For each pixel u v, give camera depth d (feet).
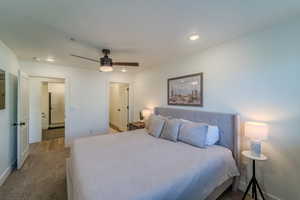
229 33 7.08
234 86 7.79
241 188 7.32
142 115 14.64
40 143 14.60
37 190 7.11
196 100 9.81
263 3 4.86
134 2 4.80
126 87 18.38
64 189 7.20
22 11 5.24
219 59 8.49
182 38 7.59
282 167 6.09
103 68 8.71
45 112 20.88
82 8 5.09
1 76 7.75
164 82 12.67
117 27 6.44
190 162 5.70
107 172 4.88
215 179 5.98
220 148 7.38
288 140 5.95
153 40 7.80
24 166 9.61
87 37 7.39
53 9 5.13
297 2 4.83
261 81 6.75
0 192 6.94
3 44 8.04
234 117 7.45
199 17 5.69
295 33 5.80
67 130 13.73
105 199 3.61
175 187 4.46
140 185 4.20
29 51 9.40
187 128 8.26
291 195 5.86
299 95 5.70
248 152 6.61
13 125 9.45
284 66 6.07
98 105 15.52
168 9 5.18
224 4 4.92
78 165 5.41
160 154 6.48
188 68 10.44
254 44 6.98
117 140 8.61
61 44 8.26
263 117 6.68
